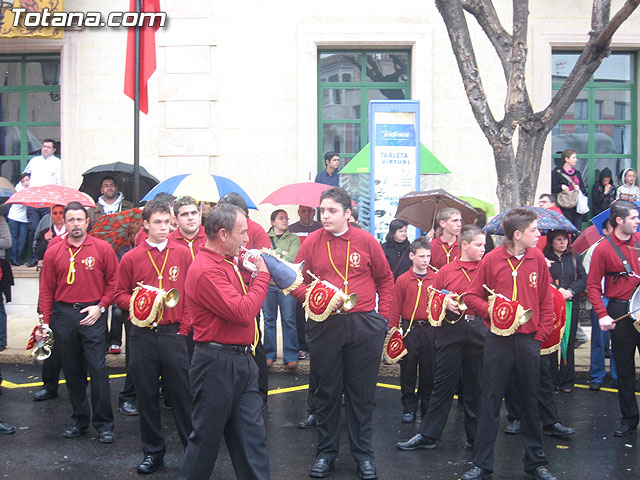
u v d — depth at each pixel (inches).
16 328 421.7
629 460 233.6
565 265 313.1
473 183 480.1
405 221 341.1
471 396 239.5
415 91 477.7
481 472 213.0
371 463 216.4
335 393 219.3
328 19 478.0
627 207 256.2
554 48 485.1
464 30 343.9
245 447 175.2
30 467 224.8
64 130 483.8
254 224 278.5
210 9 477.1
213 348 174.7
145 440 221.1
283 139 480.4
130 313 216.5
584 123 495.8
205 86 478.6
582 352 380.8
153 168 482.3
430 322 238.2
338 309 215.3
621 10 315.0
